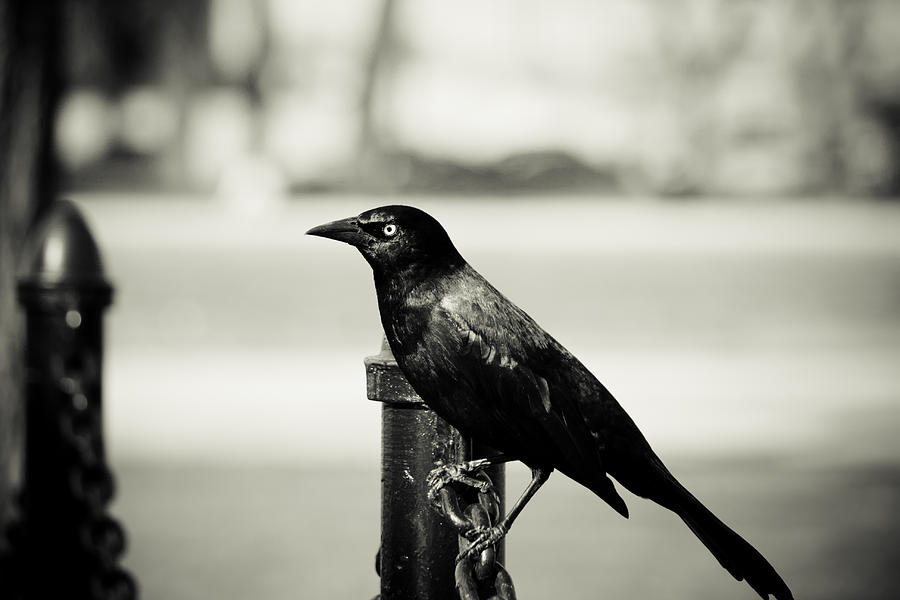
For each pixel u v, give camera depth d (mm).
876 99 42438
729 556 3184
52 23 6285
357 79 43125
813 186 42875
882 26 42094
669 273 25266
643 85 43250
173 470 9352
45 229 4539
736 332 17516
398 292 3137
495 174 43438
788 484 9023
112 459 9742
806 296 22109
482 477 3107
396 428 3172
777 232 35156
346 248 31375
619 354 15320
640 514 8492
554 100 43375
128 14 41656
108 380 13336
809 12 42438
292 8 42719
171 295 21359
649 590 6699
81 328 4457
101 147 42125
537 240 32094
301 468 9430
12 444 5906
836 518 8125
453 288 3133
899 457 9891
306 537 7629
